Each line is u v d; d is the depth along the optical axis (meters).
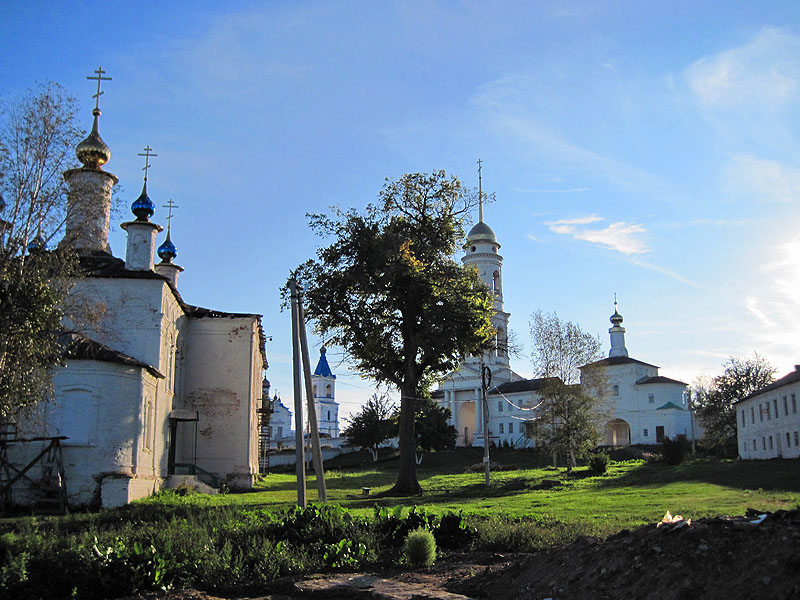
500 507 25.30
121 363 30.30
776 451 56.25
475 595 11.13
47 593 12.38
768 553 8.54
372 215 38.00
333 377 141.50
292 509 17.11
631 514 20.66
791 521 9.27
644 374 92.56
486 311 37.22
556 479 41.34
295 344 24.23
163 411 35.94
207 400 42.03
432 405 77.00
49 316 23.03
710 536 9.41
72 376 29.25
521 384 95.69
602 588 9.56
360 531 15.70
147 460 32.41
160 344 34.34
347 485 44.62
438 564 13.77
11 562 12.49
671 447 51.50
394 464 71.38
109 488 28.70
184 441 41.25
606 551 10.36
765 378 77.81
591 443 50.91
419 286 35.69
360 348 37.22
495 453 83.62
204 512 21.84
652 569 9.33
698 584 8.66
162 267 48.09
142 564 12.88
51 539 14.21
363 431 76.75
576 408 51.22
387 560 14.41
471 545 15.38
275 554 13.89
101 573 12.66
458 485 40.56
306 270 36.66
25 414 24.44
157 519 21.17
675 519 10.45
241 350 42.78
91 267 34.69
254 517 17.22
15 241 23.19
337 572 13.75
